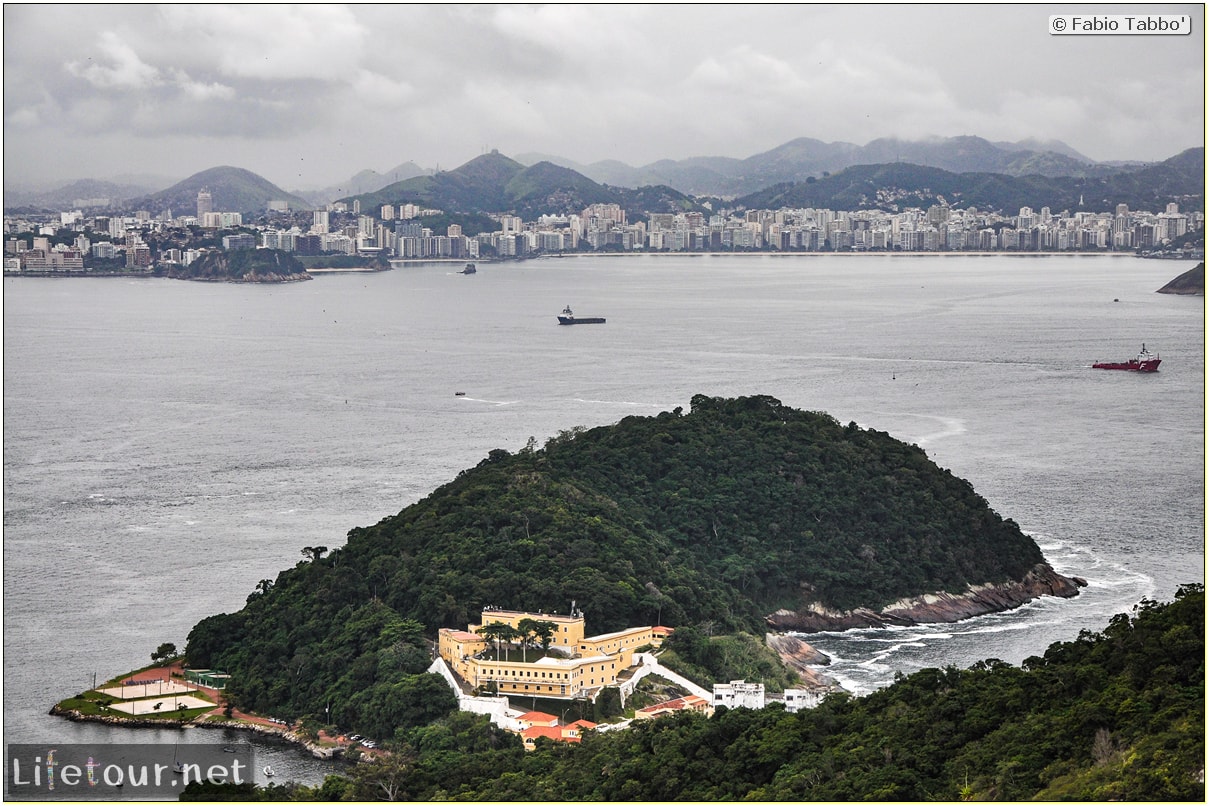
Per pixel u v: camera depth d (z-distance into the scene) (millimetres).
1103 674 185250
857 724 189500
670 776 180875
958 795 161500
